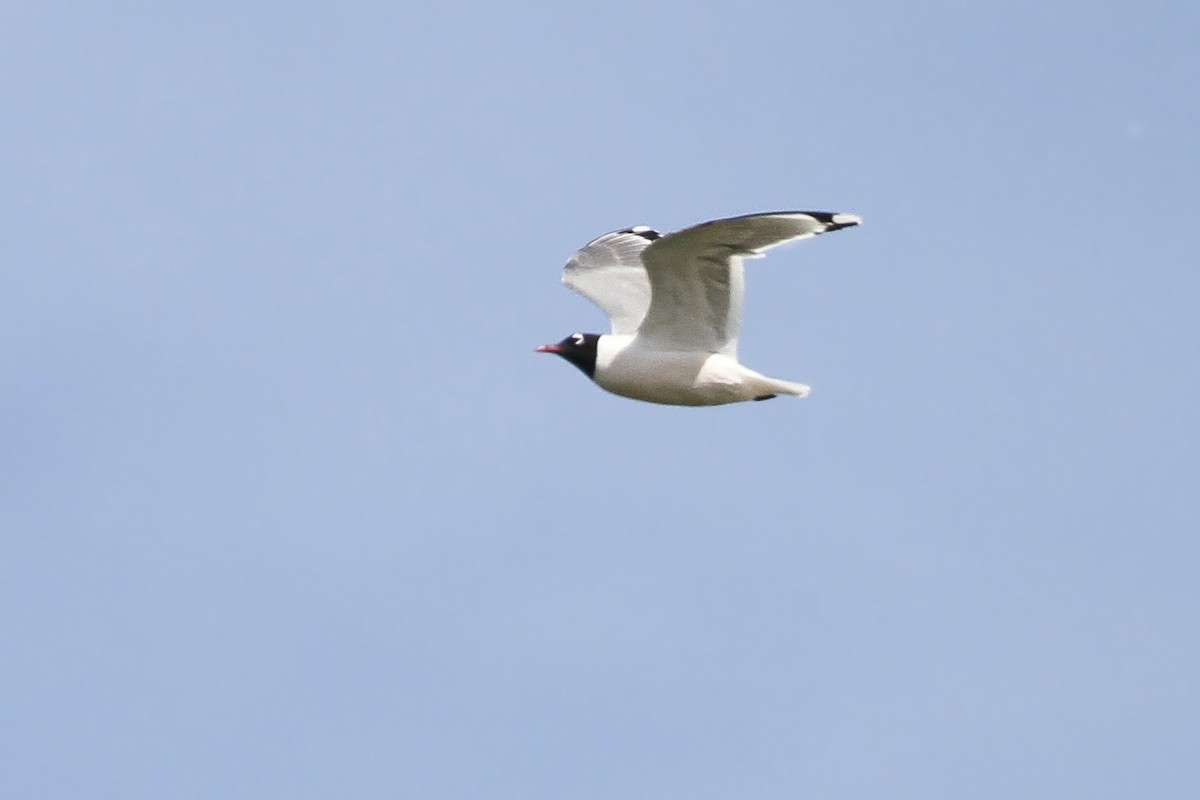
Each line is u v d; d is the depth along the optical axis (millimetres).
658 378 17578
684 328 17422
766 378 17438
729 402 17750
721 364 17438
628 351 17672
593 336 17984
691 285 17016
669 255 16547
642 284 19516
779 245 16125
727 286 16938
